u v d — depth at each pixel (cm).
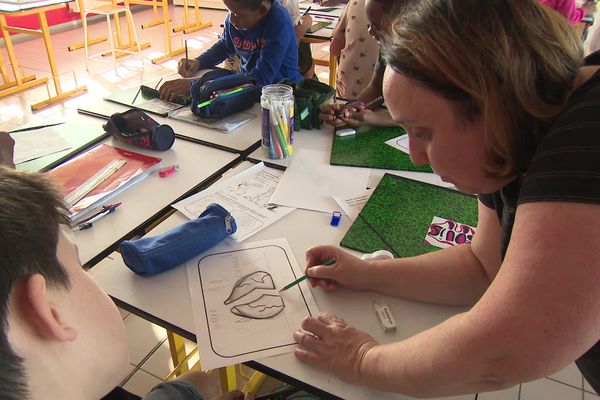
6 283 41
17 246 42
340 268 90
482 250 85
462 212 115
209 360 77
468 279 87
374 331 82
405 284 88
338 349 75
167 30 497
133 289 91
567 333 47
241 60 235
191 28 600
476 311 56
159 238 96
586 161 46
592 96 49
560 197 47
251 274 95
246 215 114
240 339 80
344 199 121
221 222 102
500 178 59
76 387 50
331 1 356
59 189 51
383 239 106
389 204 118
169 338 147
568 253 46
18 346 42
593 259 45
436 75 52
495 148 54
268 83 214
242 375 155
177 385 82
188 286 92
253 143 151
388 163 139
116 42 535
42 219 46
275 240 106
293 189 125
